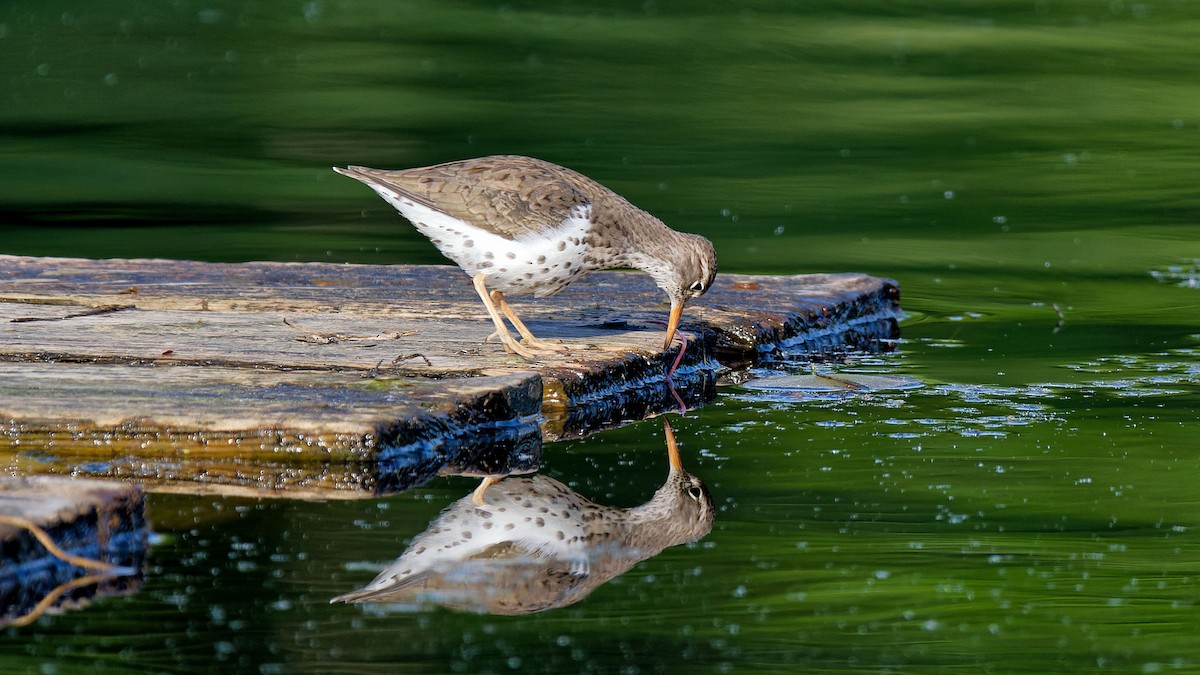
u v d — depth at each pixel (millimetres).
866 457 10820
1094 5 40469
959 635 7648
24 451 10109
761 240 20312
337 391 10898
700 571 8500
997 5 40656
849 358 14609
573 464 10680
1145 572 8492
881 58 34219
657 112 29047
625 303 15117
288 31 37344
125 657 7129
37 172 23875
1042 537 9062
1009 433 11500
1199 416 11969
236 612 7711
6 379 10930
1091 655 7461
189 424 10039
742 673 7176
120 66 33000
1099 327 15867
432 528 9094
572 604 7977
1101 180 24219
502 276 12227
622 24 38219
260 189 23156
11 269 15672
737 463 10695
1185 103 30016
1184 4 40719
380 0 41469
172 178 23797
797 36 36688
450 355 12234
